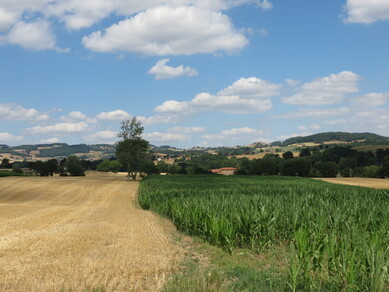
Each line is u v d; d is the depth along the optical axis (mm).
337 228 12125
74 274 8453
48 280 7941
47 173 126500
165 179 66625
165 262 9891
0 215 24188
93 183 73188
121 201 47500
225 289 7008
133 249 11930
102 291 7207
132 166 92188
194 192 34312
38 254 11008
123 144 89875
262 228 12125
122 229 17312
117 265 9461
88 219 22297
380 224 12523
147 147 90812
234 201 16797
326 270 8555
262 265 9625
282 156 168375
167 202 24625
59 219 22016
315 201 17047
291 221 12805
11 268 9109
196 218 15641
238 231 12539
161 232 16578
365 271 7340
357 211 14680
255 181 61938
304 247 8133
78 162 137375
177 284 7391
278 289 7289
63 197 51531
